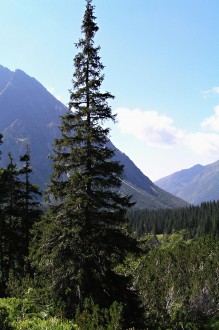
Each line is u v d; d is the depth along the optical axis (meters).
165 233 130.50
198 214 153.25
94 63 18.19
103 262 16.55
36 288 17.52
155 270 29.70
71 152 17.16
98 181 17.27
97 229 16.91
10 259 28.47
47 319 14.41
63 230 16.16
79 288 15.93
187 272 30.03
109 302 15.95
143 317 16.53
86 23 18.20
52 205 17.62
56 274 16.39
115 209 17.39
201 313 23.11
